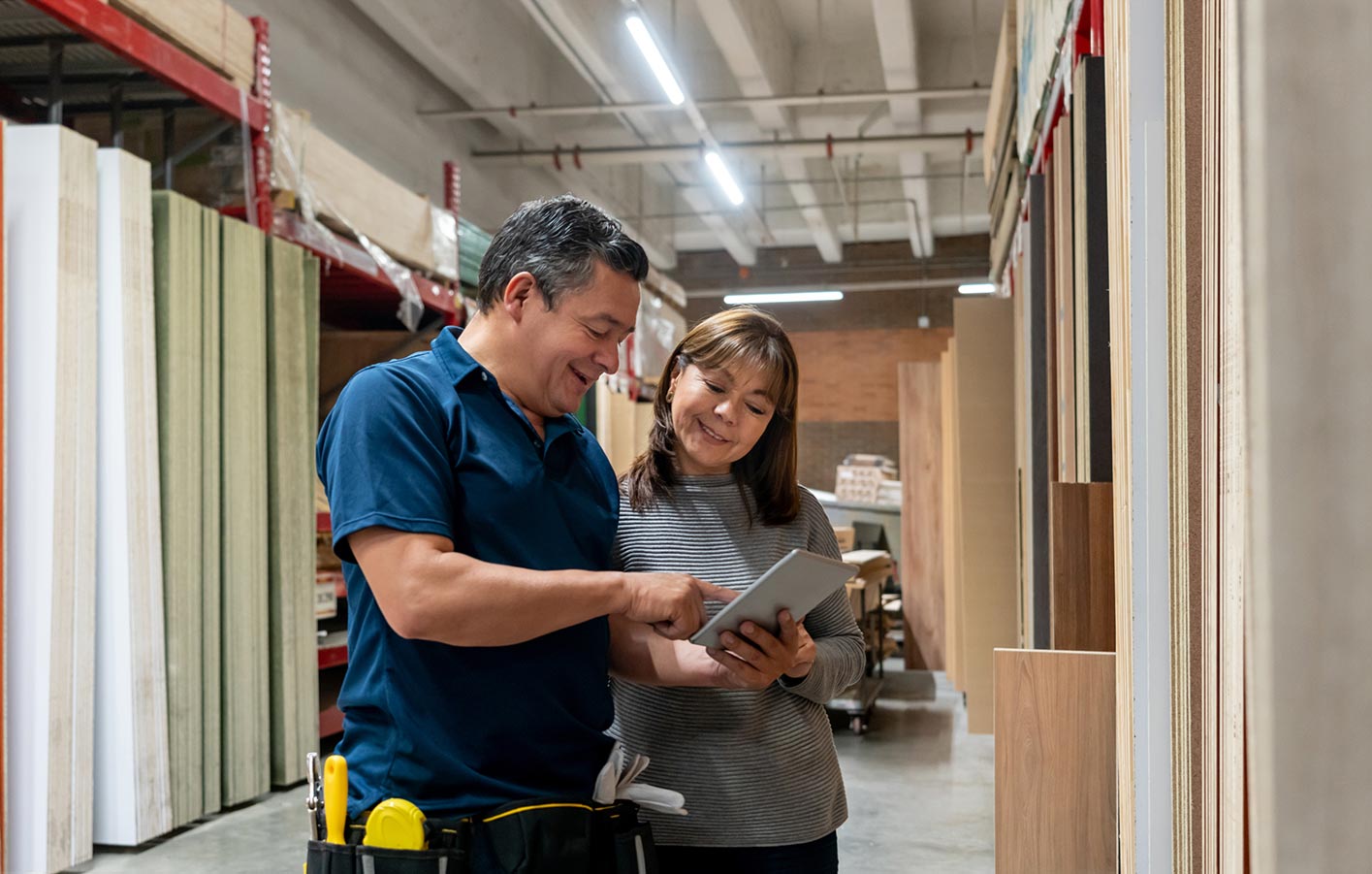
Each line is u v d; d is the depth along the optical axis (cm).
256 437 498
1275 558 77
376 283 674
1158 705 190
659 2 1035
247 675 484
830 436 1745
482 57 1045
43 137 395
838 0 1091
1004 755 230
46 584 384
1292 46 77
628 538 195
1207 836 139
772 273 1769
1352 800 76
